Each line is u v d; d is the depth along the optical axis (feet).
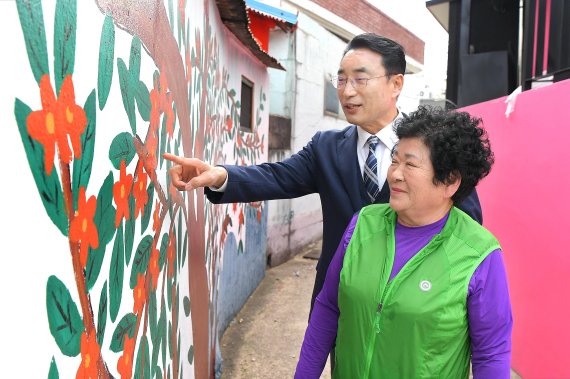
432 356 4.45
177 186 5.32
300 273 21.65
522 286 11.68
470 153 4.50
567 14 12.41
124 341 3.83
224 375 11.87
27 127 2.26
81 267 2.91
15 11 2.15
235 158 14.51
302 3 29.73
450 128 4.50
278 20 19.21
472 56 19.33
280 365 12.52
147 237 4.47
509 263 12.47
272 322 15.43
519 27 18.35
